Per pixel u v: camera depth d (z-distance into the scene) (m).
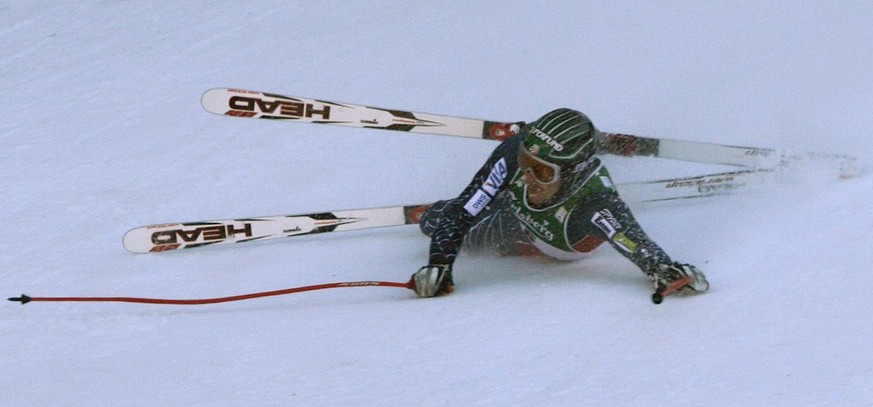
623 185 18.38
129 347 14.25
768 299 13.80
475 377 12.34
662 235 16.97
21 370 13.62
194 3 36.06
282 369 12.98
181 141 24.38
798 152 18.55
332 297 15.92
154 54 31.16
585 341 13.12
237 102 17.44
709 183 18.38
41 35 33.31
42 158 23.62
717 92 24.55
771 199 17.84
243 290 16.56
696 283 14.01
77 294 16.56
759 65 26.12
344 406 11.79
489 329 13.80
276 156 23.22
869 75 24.22
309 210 20.28
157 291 16.62
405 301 15.39
